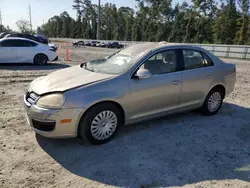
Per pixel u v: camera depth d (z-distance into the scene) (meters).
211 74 5.07
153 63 4.29
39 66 11.90
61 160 3.41
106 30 89.00
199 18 56.50
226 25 50.69
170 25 64.94
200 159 3.54
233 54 26.64
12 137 4.00
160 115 4.52
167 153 3.67
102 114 3.77
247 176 3.17
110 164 3.34
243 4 47.09
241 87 8.55
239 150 3.85
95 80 3.75
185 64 4.70
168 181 3.02
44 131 3.55
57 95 3.50
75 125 3.56
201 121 5.01
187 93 4.74
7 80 8.30
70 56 18.31
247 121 5.13
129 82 3.93
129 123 4.16
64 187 2.86
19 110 5.27
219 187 2.94
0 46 11.16
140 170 3.22
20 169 3.17
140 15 70.06
